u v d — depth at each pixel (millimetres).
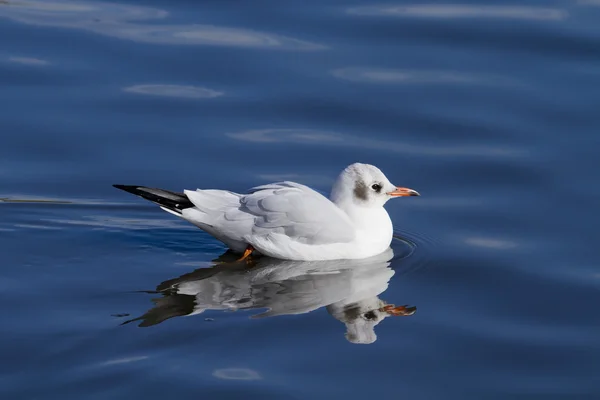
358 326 13055
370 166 15773
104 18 23188
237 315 13172
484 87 20641
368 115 19875
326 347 12422
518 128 19359
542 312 13727
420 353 12469
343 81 20828
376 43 22266
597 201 17031
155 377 11547
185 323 12844
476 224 16547
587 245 15719
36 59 21312
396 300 13945
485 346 12742
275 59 21484
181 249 15539
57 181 17516
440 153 18719
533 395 11703
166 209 15242
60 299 13500
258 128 19422
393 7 23859
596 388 11883
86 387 11297
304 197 15344
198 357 12031
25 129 19016
